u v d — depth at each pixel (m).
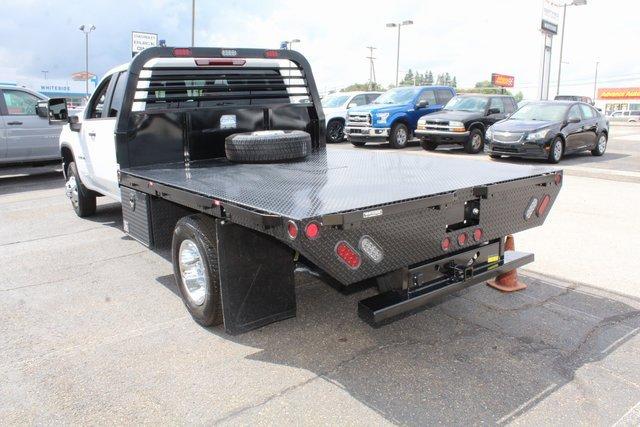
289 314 3.71
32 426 2.77
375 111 16.22
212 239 3.60
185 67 5.24
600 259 5.34
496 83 65.44
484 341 3.62
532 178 3.76
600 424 2.71
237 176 4.05
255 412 2.86
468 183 3.50
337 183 3.63
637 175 10.22
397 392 3.02
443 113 15.66
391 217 2.95
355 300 4.39
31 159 11.02
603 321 3.91
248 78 5.71
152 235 4.31
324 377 3.20
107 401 2.99
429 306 4.22
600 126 14.64
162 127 4.99
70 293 4.69
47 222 7.44
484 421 2.75
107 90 5.86
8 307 4.39
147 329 3.92
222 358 3.46
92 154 6.13
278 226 2.69
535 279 4.80
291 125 5.88
